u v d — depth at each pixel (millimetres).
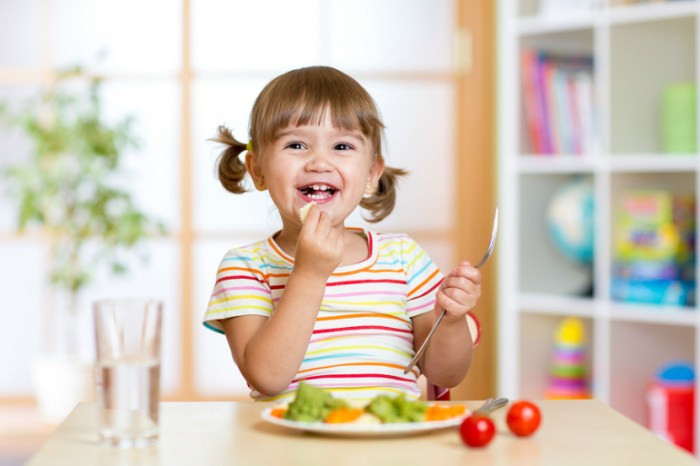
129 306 959
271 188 1411
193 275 4117
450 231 3949
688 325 3141
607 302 3076
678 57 3141
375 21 3996
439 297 1260
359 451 933
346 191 1394
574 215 3223
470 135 3908
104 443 958
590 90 3191
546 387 3375
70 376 3869
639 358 3121
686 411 2943
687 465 888
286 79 1419
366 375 1338
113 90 4168
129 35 4180
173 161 4145
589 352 3279
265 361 1204
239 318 1362
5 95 4277
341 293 1394
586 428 1032
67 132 3895
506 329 3342
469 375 3771
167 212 4152
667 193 3078
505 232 3348
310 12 4043
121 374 957
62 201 3975
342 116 1377
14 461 3342
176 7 4141
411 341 1418
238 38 4086
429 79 3959
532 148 3320
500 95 3846
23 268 4273
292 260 1405
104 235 3910
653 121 3164
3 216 4289
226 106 4102
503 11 3301
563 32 3297
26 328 4281
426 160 3957
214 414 1104
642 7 3002
